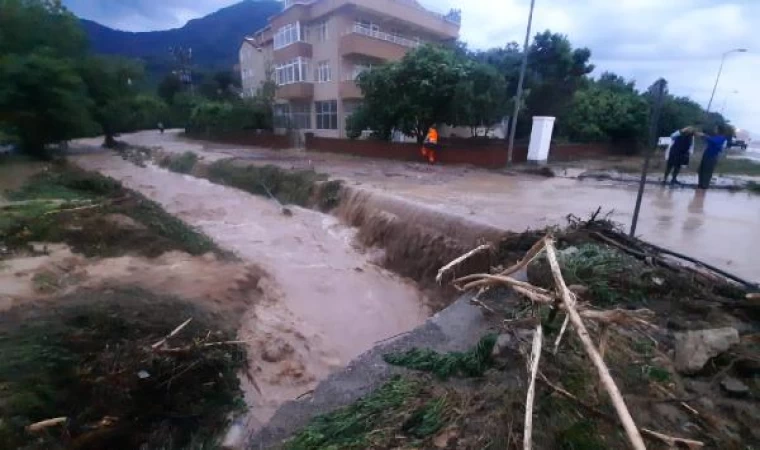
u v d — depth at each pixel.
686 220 8.79
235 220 12.88
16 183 13.65
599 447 2.42
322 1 27.06
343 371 3.69
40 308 5.30
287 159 21.58
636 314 3.12
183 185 18.77
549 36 21.89
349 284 8.59
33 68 20.70
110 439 3.61
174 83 57.94
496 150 17.86
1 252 7.28
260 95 33.69
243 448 3.08
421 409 2.93
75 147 31.70
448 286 8.08
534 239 6.94
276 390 5.01
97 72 28.92
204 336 5.09
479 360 3.43
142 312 5.37
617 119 25.28
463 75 17.78
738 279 4.89
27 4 24.55
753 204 10.55
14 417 3.36
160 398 4.09
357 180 14.41
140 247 8.21
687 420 2.71
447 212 9.34
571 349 3.24
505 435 2.55
